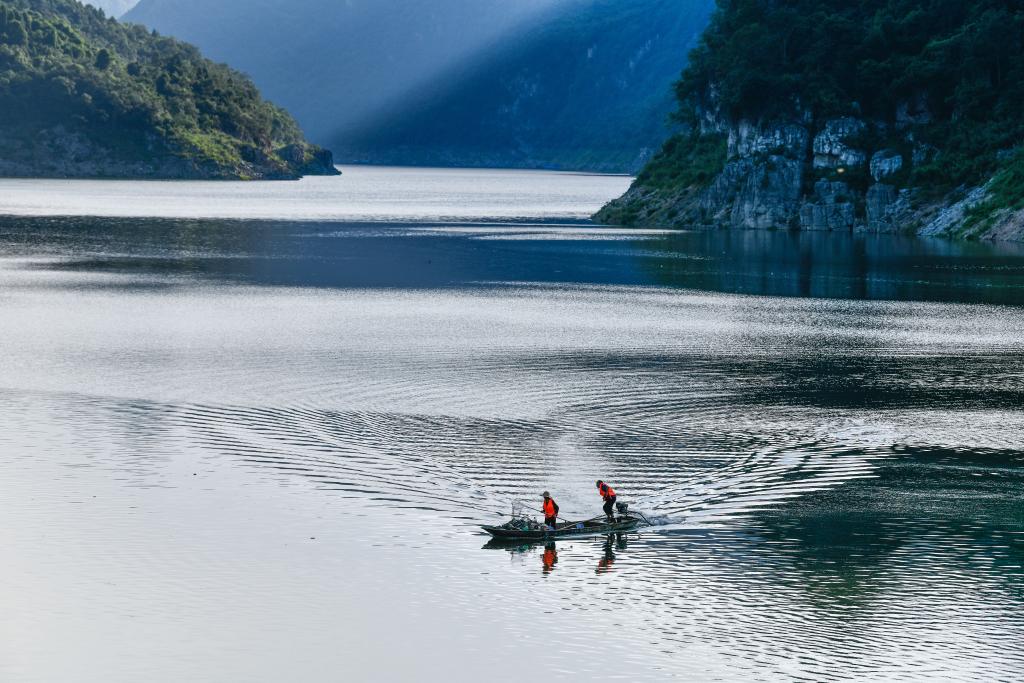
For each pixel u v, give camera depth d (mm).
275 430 58375
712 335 87562
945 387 70188
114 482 49844
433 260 140375
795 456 54812
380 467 52312
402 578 40281
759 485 50312
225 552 42312
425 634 36156
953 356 79938
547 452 55000
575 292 111688
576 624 36844
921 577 40312
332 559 41844
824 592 39062
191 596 38656
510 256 145875
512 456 54344
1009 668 33906
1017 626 36531
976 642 35469
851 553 42469
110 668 33938
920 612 37594
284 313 96312
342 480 50469
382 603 38312
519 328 89750
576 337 85875
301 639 35750
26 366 73188
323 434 57625
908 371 74812
